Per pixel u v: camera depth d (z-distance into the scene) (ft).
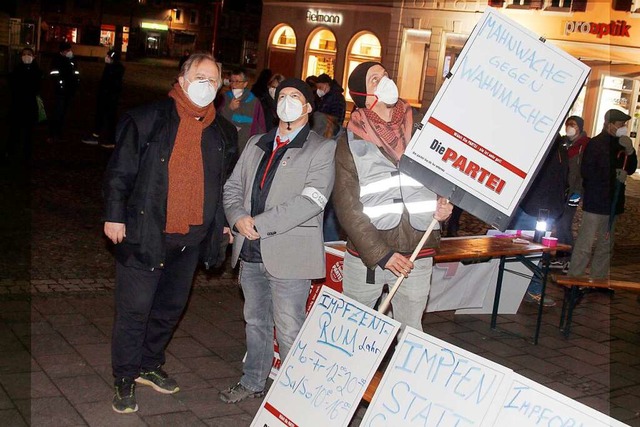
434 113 12.69
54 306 19.84
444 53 86.17
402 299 14.25
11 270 22.41
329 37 100.78
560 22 74.64
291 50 106.73
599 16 70.95
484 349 20.49
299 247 14.43
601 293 27.45
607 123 25.70
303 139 14.52
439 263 21.29
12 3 99.45
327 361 12.74
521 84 12.50
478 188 12.62
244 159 15.15
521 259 21.44
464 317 23.17
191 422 14.61
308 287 14.88
